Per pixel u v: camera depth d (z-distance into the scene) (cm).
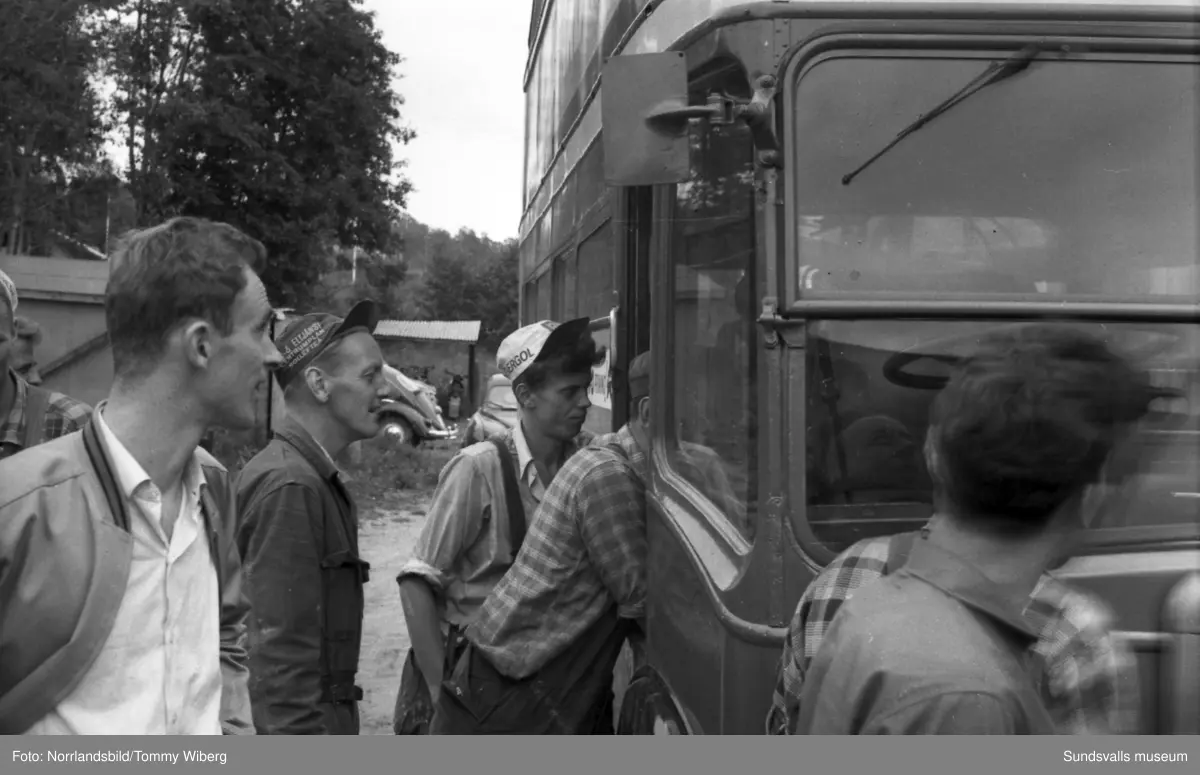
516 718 306
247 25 2433
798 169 243
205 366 183
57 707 166
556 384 356
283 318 353
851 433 238
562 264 642
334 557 276
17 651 161
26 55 1558
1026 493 155
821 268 241
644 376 347
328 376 295
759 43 244
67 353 1675
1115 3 248
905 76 247
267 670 258
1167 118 249
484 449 360
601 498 307
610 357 407
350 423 297
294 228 2548
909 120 246
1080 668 166
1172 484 229
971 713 140
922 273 243
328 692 273
